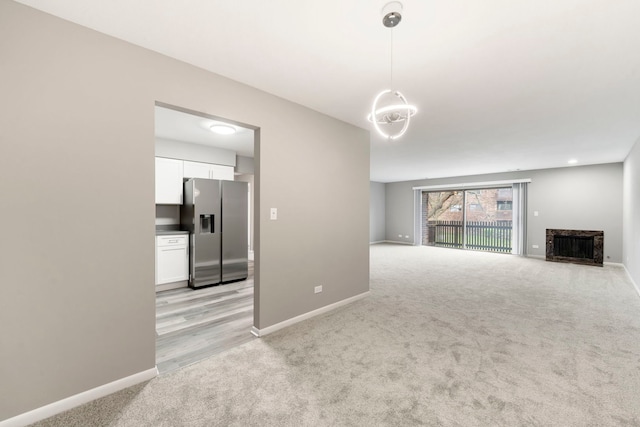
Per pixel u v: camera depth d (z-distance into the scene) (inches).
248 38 73.3
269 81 97.1
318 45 76.2
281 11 62.9
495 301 144.6
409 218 385.1
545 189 276.1
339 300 137.3
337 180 135.6
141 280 77.0
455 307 135.6
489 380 76.8
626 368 82.1
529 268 228.4
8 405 60.1
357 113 128.0
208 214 176.9
